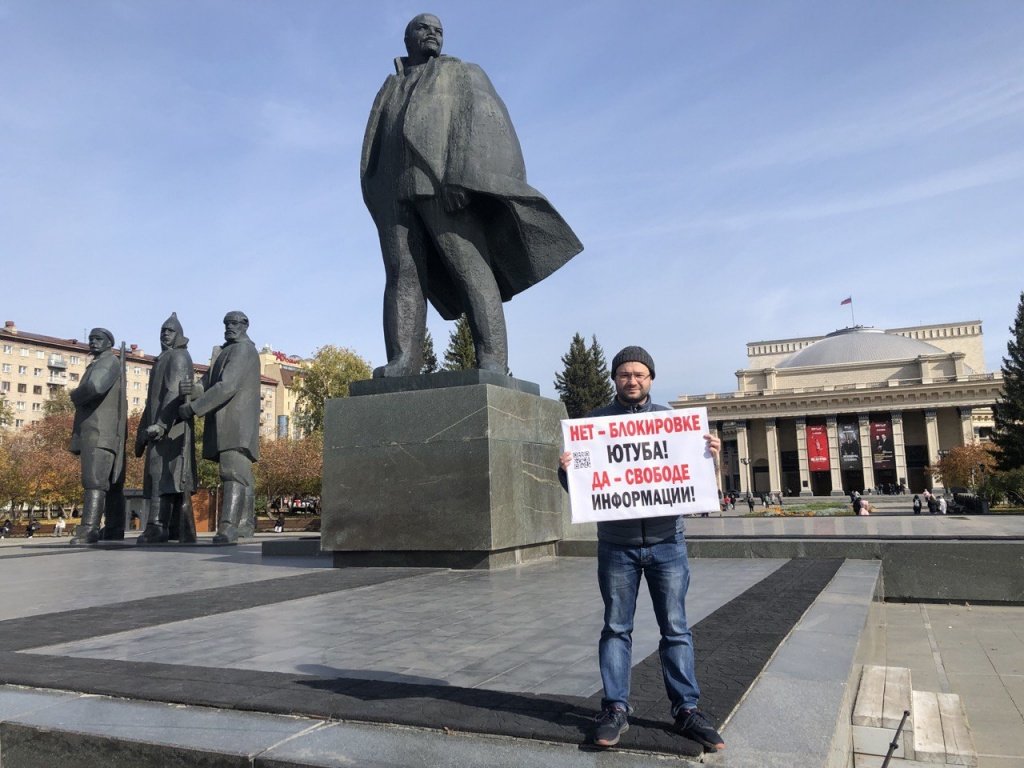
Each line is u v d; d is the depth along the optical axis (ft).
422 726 9.88
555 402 34.37
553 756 8.84
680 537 9.88
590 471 9.88
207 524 97.04
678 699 9.24
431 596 21.84
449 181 30.73
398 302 32.32
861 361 339.98
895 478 299.17
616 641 9.64
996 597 27.30
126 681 12.19
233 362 57.47
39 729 10.35
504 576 26.32
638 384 10.09
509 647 14.71
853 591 21.09
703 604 19.27
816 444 307.37
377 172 33.22
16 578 30.83
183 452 56.59
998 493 150.71
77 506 192.65
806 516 81.35
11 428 272.51
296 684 11.88
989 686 18.17
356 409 30.78
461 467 28.76
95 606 20.98
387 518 29.68
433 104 31.17
